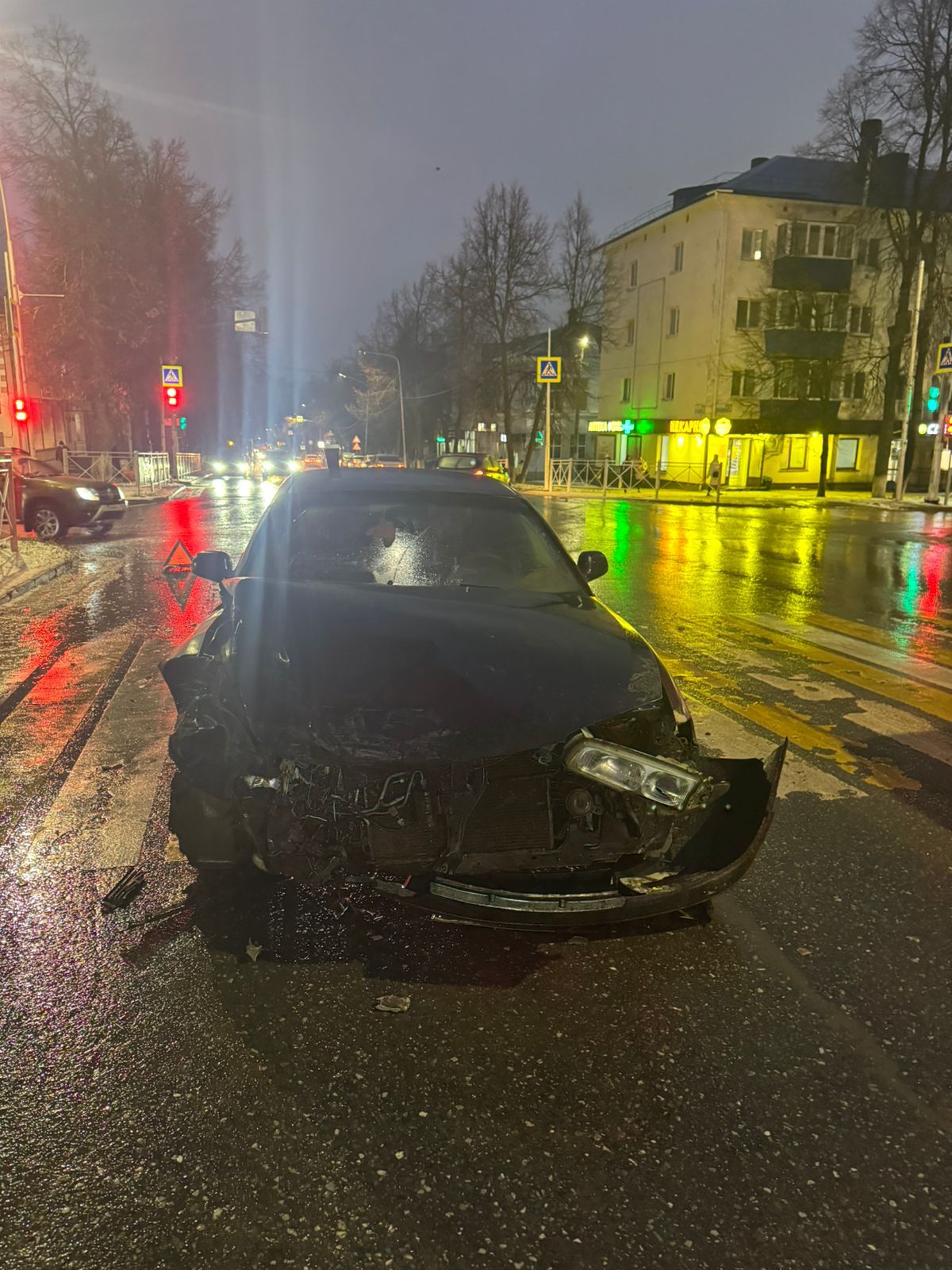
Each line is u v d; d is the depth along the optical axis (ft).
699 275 130.21
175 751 9.55
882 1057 8.48
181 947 10.01
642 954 10.13
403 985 9.41
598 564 15.85
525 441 193.57
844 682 22.30
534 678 9.76
